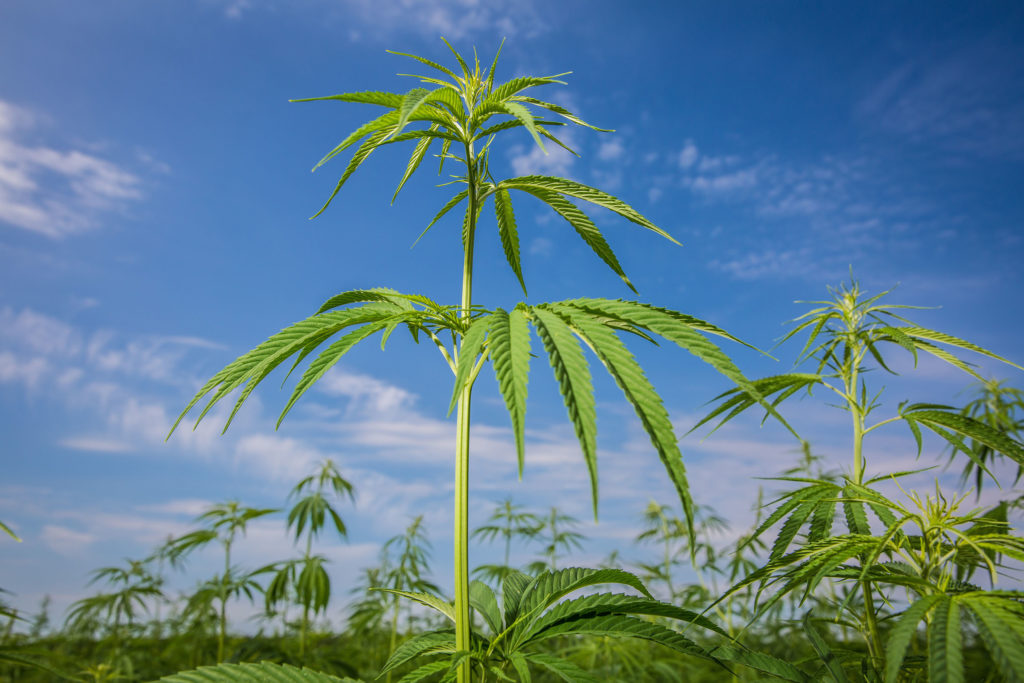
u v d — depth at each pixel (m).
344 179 1.64
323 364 1.41
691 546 1.01
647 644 4.60
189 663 4.78
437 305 1.62
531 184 1.75
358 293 1.74
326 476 5.04
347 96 1.58
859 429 1.96
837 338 2.10
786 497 1.75
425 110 1.63
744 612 3.73
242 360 1.39
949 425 1.79
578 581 1.59
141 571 5.55
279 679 1.43
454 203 1.95
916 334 2.02
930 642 1.06
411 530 5.27
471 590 1.86
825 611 2.75
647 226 1.60
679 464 1.05
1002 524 1.37
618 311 1.32
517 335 1.25
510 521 5.73
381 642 5.97
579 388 1.12
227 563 4.54
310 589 4.61
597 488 1.01
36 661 1.99
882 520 1.70
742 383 1.12
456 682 1.49
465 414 1.58
